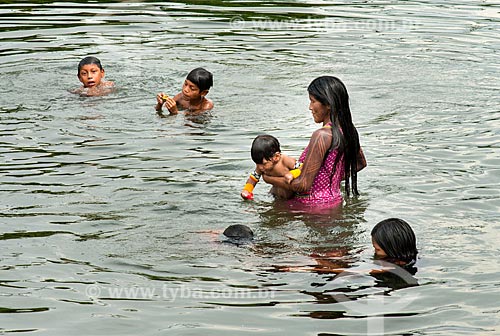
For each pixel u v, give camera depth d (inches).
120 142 717.3
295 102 847.1
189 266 482.0
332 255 500.7
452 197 591.5
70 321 420.2
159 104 813.2
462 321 420.2
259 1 1326.3
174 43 1075.9
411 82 913.5
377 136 734.5
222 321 419.8
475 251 501.0
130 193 594.6
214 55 1021.8
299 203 590.2
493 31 1140.5
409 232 495.2
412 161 668.1
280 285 459.8
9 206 566.3
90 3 1299.2
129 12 1242.6
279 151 593.9
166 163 663.8
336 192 607.5
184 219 551.5
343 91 604.1
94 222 541.6
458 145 707.4
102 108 821.9
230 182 625.0
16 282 459.5
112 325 416.5
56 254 494.6
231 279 466.9
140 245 509.0
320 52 1038.4
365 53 1035.3
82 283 459.8
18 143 707.4
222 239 518.3
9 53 1007.0
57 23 1164.5
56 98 850.8
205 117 797.2
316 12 1251.2
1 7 1259.8
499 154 682.8
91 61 884.0
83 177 626.2
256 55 1024.2
